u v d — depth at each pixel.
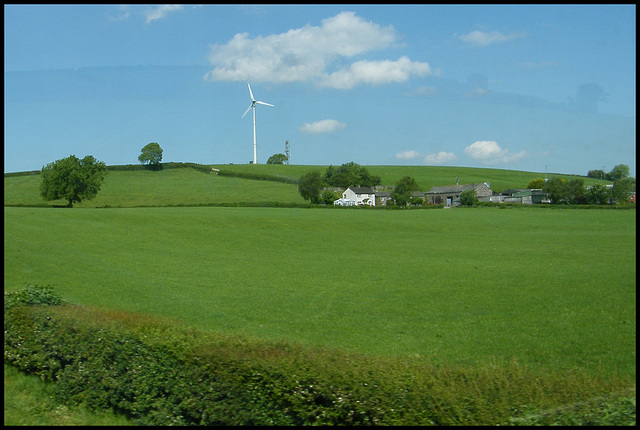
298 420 7.19
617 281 29.86
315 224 71.88
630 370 13.23
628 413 6.27
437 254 46.94
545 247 50.44
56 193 72.69
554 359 14.91
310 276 34.25
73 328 10.64
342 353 8.59
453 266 38.69
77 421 9.32
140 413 8.98
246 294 27.47
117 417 9.44
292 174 137.25
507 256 44.56
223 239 55.16
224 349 8.62
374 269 37.50
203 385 8.08
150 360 8.95
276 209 91.75
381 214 86.88
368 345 17.17
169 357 8.75
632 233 57.69
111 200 95.31
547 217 75.00
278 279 32.84
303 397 7.13
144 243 48.56
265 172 140.12
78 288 26.88
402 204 125.81
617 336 17.61
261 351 8.49
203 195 107.31
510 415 6.30
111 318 11.10
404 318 22.02
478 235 63.25
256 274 34.91
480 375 7.57
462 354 15.78
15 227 47.28
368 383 7.05
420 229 69.88
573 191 79.62
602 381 7.63
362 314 22.83
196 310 22.86
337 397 6.93
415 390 6.84
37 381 11.35
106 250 43.00
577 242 53.16
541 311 22.62
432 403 6.57
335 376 7.25
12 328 12.08
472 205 105.56
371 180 147.75
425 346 17.03
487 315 22.25
